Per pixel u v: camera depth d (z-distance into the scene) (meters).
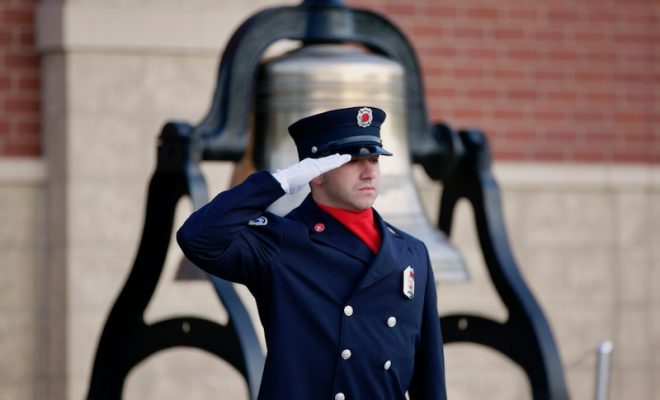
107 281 23.05
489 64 25.36
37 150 23.31
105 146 23.05
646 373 25.91
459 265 15.63
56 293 23.14
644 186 25.86
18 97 23.22
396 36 16.53
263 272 11.35
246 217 11.04
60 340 23.08
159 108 23.22
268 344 11.35
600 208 25.72
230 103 15.62
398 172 15.78
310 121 11.70
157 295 23.27
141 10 23.12
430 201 24.62
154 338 16.25
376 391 11.34
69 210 22.88
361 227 11.57
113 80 23.06
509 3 25.45
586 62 25.84
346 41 16.06
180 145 15.48
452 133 16.97
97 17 22.94
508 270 16.91
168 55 23.23
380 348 11.34
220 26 23.39
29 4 23.30
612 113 25.97
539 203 25.41
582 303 25.56
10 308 23.11
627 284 25.83
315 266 11.35
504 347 16.98
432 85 25.08
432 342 11.85
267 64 15.75
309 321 11.26
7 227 23.12
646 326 25.92
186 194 15.40
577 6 25.81
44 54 23.17
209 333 15.57
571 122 25.75
